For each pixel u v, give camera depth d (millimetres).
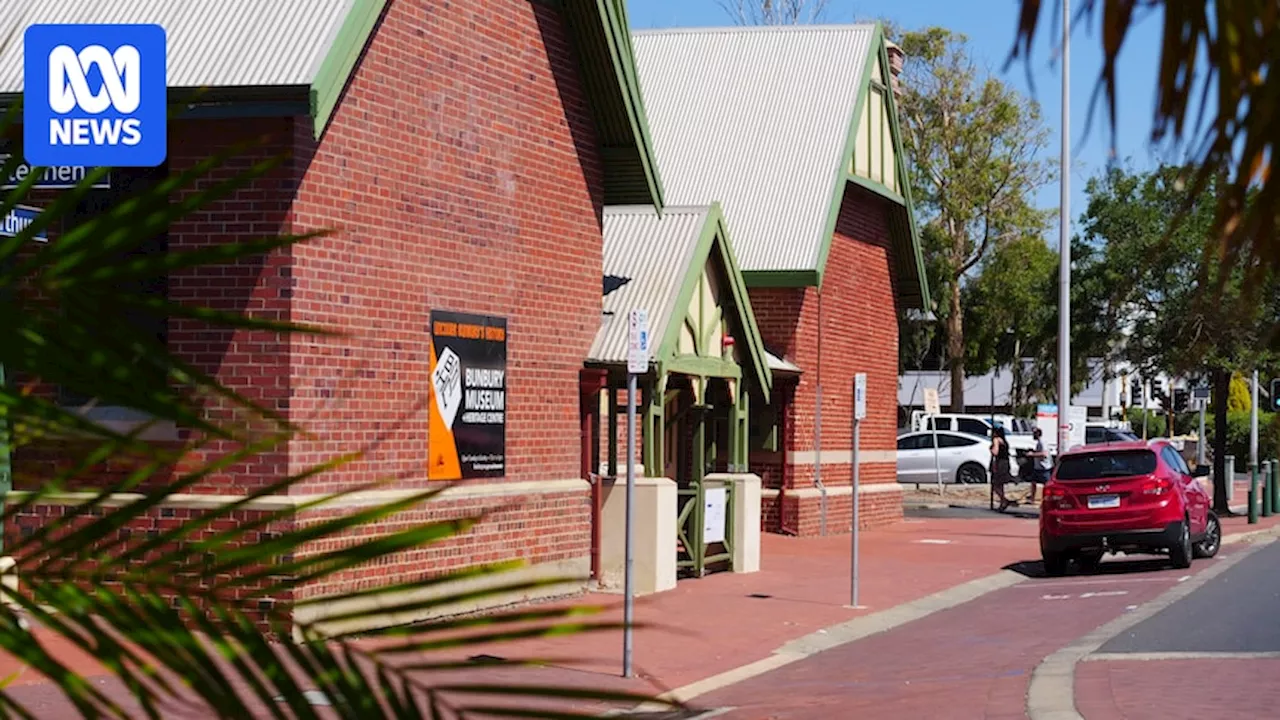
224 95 13906
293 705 1931
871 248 31281
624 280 19938
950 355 56312
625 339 19062
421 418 15773
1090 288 35438
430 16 16141
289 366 13953
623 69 18812
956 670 13531
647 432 19203
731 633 15977
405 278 15664
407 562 15234
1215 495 37531
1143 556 27000
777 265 27281
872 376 31297
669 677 13305
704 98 30375
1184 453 45281
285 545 2041
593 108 19188
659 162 29391
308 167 14289
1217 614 17000
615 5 18562
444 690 1973
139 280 2264
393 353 15414
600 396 20125
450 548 16000
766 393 22062
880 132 31312
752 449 28078
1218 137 1616
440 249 16266
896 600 19125
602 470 22094
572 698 1981
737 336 21578
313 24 14398
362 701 1935
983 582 22000
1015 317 56594
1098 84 1620
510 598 16594
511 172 17562
